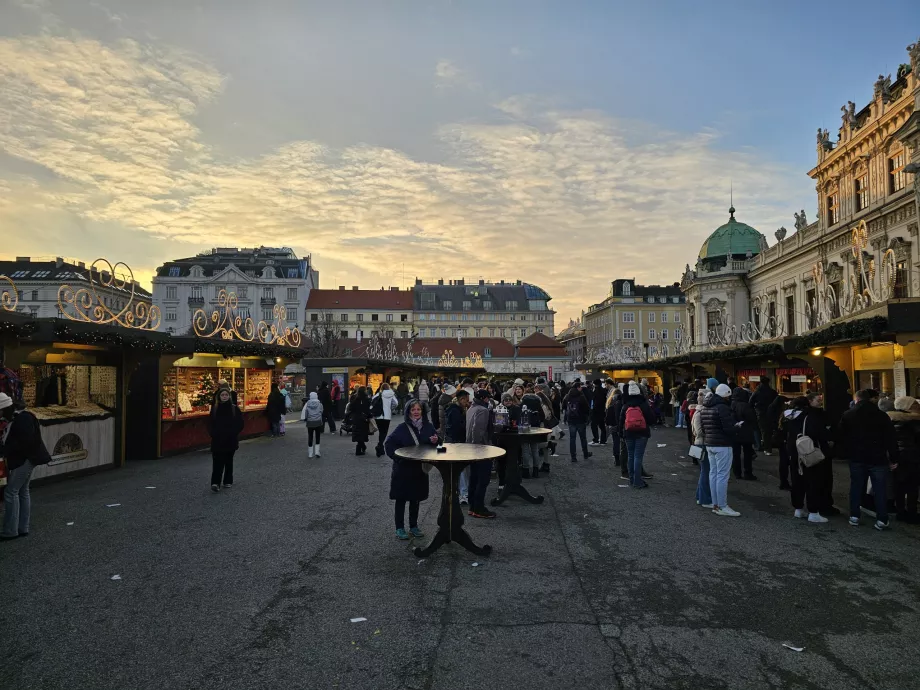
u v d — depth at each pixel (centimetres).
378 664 356
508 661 360
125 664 356
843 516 735
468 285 11312
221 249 9806
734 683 335
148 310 1197
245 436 1673
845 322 949
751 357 1614
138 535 641
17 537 630
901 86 2294
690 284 4194
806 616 428
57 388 1041
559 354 6931
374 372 2950
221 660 361
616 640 389
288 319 8838
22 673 345
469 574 520
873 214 2348
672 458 1294
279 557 565
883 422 672
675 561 557
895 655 368
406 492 621
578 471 1116
